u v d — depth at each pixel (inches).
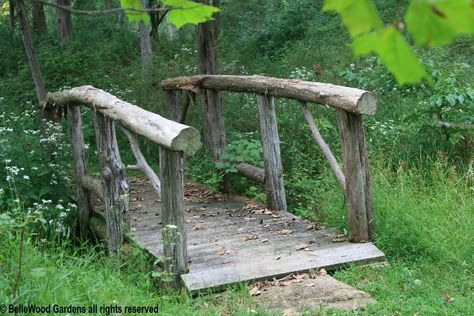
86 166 268.2
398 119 325.7
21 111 432.8
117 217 216.5
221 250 205.6
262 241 214.4
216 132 295.7
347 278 183.9
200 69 360.5
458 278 187.5
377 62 321.4
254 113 375.6
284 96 234.1
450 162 272.2
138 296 164.4
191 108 393.7
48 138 283.0
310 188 269.7
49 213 251.9
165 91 324.8
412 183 244.4
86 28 676.1
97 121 219.8
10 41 577.6
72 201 281.4
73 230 268.1
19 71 496.7
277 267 184.9
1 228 171.6
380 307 163.0
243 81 260.1
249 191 291.3
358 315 159.2
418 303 167.0
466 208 217.9
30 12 725.3
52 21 791.7
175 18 49.3
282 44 627.8
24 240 185.5
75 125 267.9
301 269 184.2
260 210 257.4
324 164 284.0
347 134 205.2
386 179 240.5
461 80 326.0
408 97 339.6
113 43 600.1
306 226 231.3
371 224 208.5
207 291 173.6
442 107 281.3
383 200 222.1
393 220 212.5
